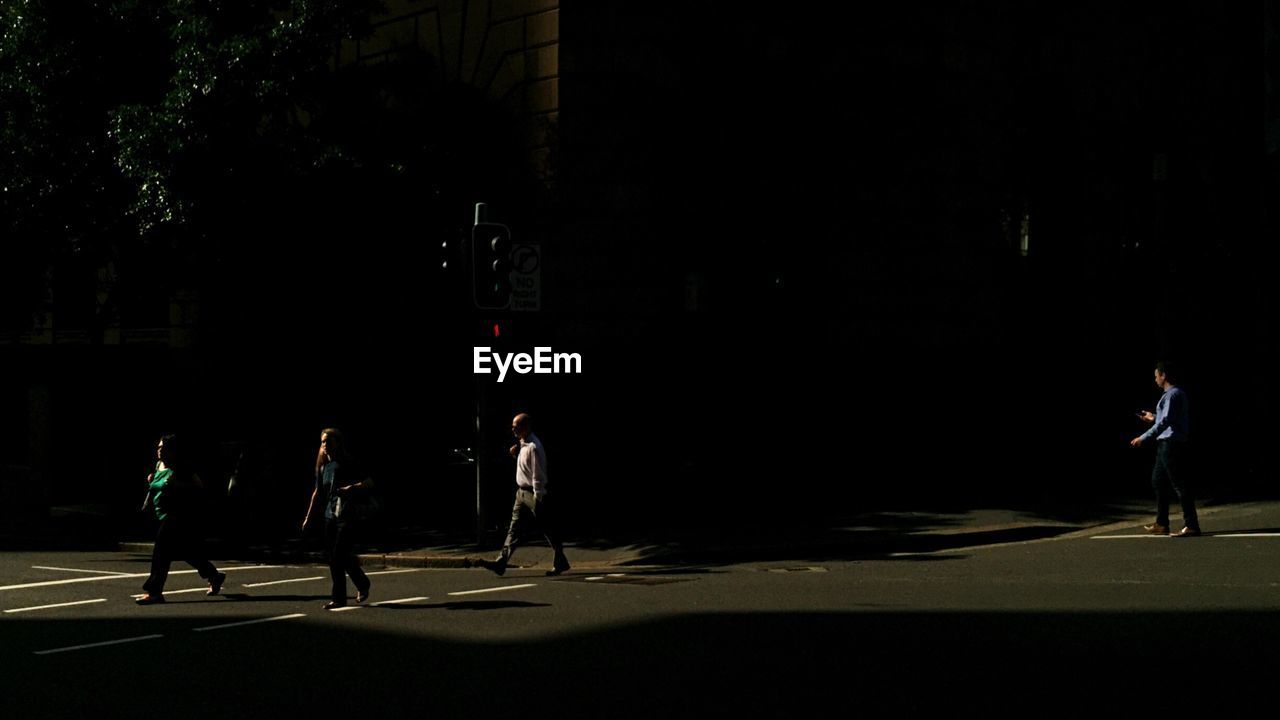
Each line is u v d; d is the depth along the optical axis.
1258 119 29.81
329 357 25.22
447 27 24.67
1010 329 28.44
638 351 23.05
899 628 9.98
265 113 21.02
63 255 22.44
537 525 15.46
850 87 25.00
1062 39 29.16
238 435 26.70
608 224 23.20
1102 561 13.95
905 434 25.45
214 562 18.64
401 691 8.42
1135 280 29.64
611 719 7.43
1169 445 15.99
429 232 22.55
